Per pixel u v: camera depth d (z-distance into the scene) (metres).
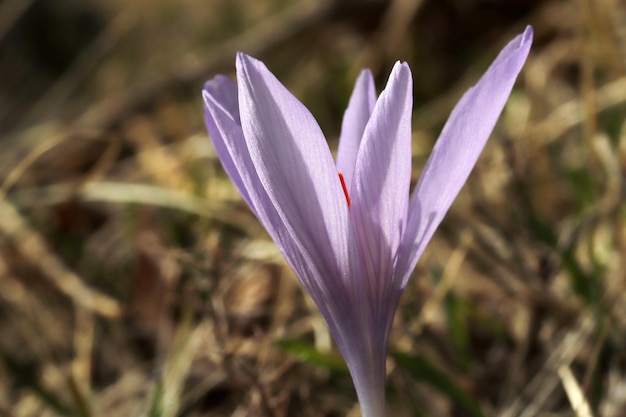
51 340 0.38
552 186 0.41
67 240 0.45
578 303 0.32
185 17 0.73
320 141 0.20
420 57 0.57
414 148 0.46
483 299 0.35
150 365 0.37
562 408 0.31
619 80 0.41
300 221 0.20
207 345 0.32
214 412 0.33
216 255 0.31
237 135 0.20
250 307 0.34
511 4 0.57
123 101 0.56
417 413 0.29
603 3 0.45
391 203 0.21
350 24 0.59
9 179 0.38
